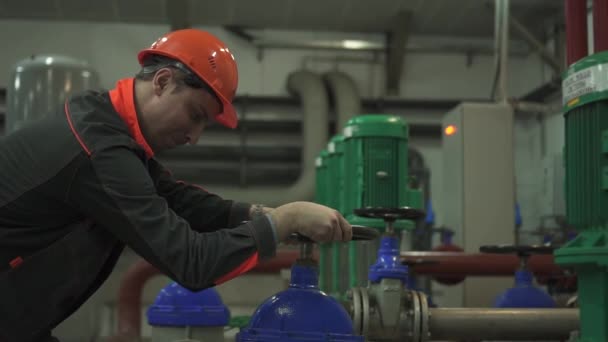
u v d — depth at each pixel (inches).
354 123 96.6
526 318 69.6
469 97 260.4
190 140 49.7
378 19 247.6
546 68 240.8
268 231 44.2
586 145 54.6
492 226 155.3
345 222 46.2
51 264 45.1
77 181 43.0
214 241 42.8
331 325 47.2
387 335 61.9
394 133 94.7
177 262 41.8
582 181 54.9
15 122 145.5
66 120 44.8
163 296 69.9
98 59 249.1
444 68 261.7
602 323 52.0
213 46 49.0
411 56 261.4
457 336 69.1
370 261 91.9
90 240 45.8
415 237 195.6
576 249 53.0
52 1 232.5
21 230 44.9
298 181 235.5
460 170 157.5
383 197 93.4
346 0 231.9
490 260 120.4
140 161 44.5
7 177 44.8
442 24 250.8
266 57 256.2
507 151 158.1
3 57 244.8
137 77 48.9
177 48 47.8
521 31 221.1
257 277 205.9
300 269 49.7
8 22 246.7
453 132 163.2
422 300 63.5
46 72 144.3
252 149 244.7
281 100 248.4
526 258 85.7
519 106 166.4
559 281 121.4
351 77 257.1
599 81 53.4
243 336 47.7
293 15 244.4
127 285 145.9
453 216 161.9
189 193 58.6
